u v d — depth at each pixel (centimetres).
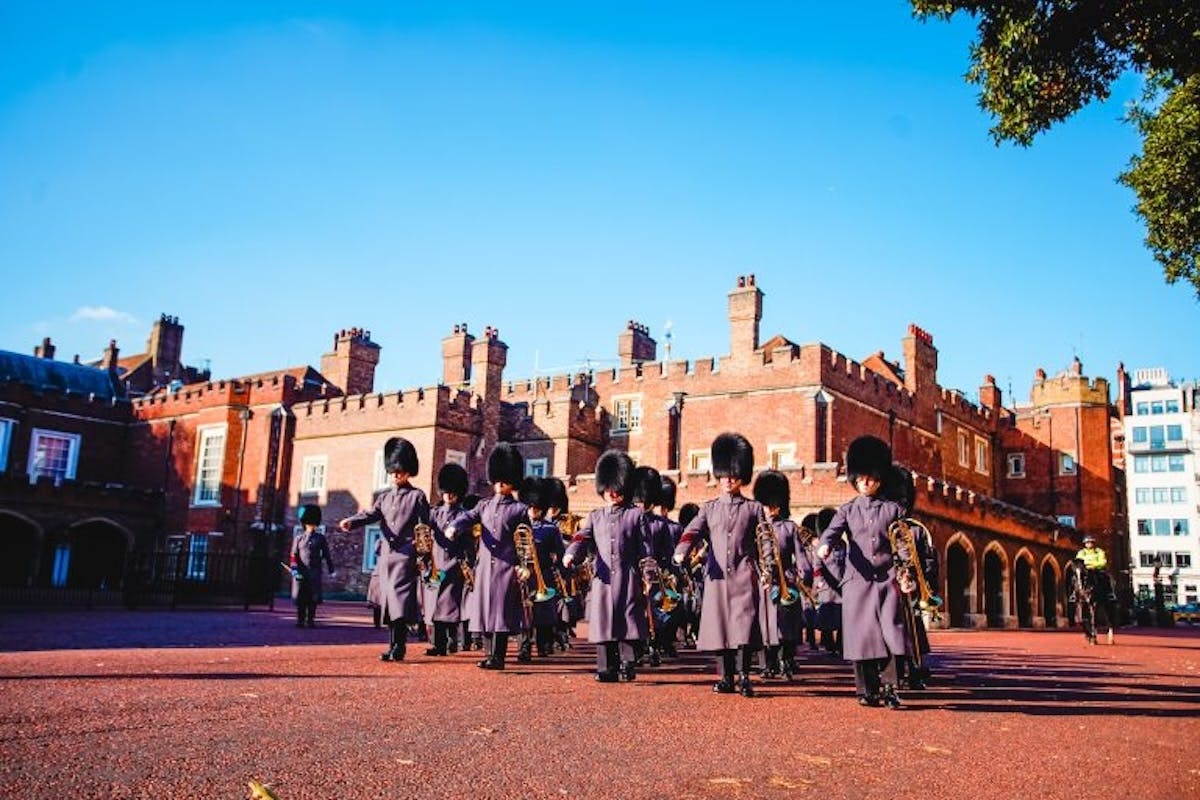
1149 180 1130
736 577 831
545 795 437
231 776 438
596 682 894
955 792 493
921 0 939
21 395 3900
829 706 788
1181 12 881
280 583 3534
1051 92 958
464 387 3781
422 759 495
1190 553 7456
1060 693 948
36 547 3503
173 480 3925
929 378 3834
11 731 511
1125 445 7781
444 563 1099
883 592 776
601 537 923
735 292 3259
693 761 531
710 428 3222
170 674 793
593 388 3841
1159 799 502
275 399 3762
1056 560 3506
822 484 2520
